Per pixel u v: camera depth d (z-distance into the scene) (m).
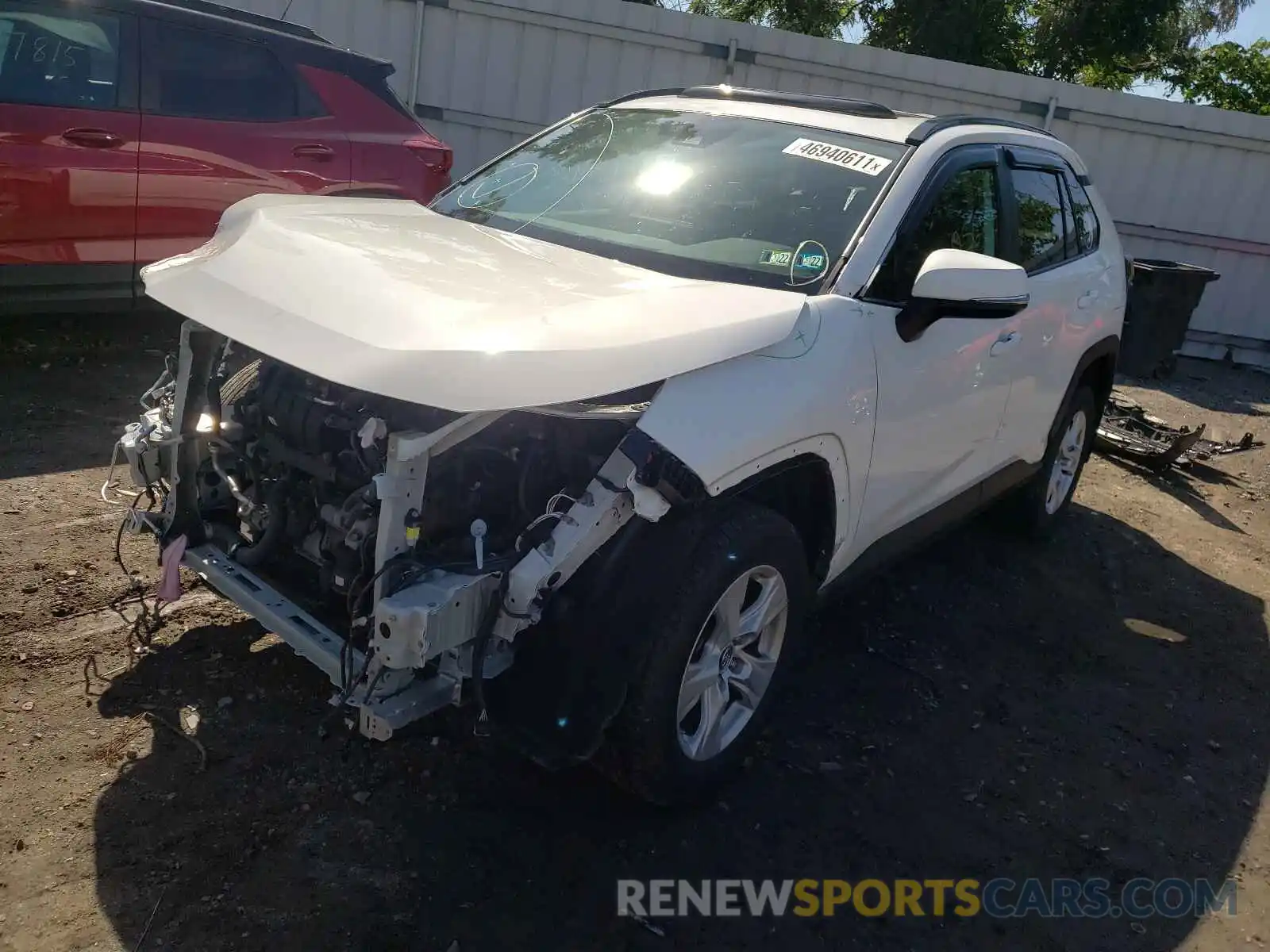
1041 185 4.62
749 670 3.09
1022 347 4.21
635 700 2.67
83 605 3.57
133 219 5.73
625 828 2.93
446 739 3.15
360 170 6.59
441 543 2.64
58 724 2.99
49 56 5.42
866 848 3.02
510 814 2.91
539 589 2.48
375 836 2.76
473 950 2.45
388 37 9.65
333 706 2.90
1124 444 7.15
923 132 3.79
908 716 3.72
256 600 2.88
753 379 2.75
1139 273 10.13
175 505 3.08
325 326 2.52
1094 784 3.51
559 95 10.03
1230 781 3.65
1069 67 18.97
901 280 3.42
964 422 3.87
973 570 5.05
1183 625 4.86
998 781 3.44
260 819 2.75
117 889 2.47
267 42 6.29
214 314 2.68
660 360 2.54
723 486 2.60
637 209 3.62
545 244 3.41
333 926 2.46
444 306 2.56
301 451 2.79
